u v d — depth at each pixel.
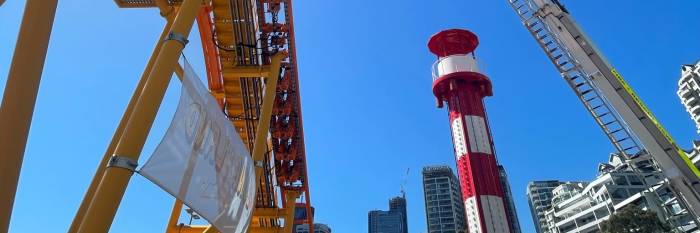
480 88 64.00
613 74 25.81
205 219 9.59
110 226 8.17
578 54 26.72
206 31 25.20
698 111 129.50
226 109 29.19
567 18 27.61
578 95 26.91
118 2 20.64
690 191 23.09
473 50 68.62
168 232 24.47
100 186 8.38
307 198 34.00
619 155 26.28
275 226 34.41
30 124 7.86
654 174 25.09
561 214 130.88
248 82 27.20
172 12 19.58
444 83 64.31
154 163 8.16
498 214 52.69
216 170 10.49
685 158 23.83
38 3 8.45
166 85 10.01
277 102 29.64
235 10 24.05
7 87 7.86
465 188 55.97
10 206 7.19
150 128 9.34
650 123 24.52
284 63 27.95
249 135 29.66
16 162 7.42
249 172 13.55
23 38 8.17
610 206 112.62
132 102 13.54
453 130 61.00
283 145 32.09
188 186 8.91
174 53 10.46
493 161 56.91
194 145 9.54
